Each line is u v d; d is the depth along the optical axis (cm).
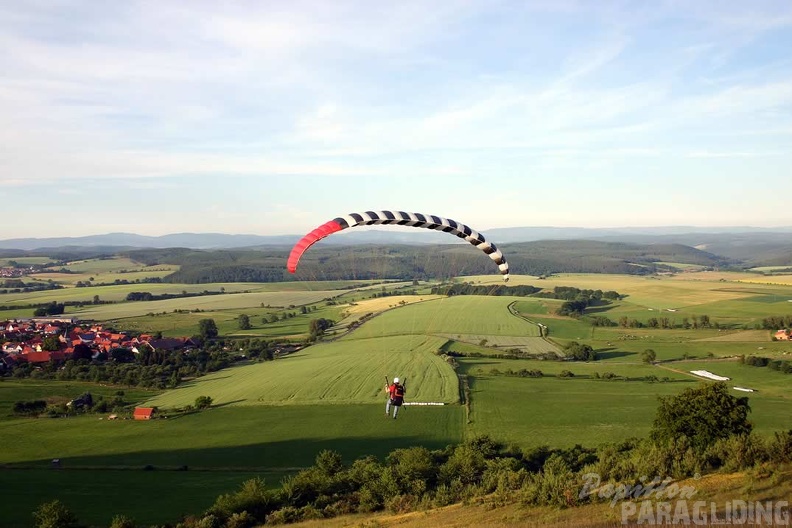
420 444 4725
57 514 2925
